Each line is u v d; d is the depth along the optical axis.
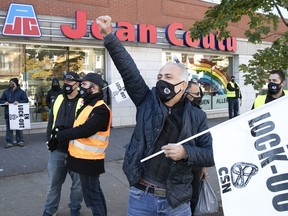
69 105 4.34
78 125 3.87
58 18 11.13
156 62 13.23
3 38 10.38
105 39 2.61
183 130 2.50
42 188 5.83
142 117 2.57
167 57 14.00
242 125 2.38
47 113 11.59
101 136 3.85
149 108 2.56
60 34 11.16
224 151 2.37
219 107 16.14
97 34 11.54
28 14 10.22
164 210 2.48
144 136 2.53
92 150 3.79
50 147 4.07
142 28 12.60
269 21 4.45
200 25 5.05
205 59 15.48
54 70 11.59
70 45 11.62
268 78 4.30
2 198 5.30
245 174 2.30
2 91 10.79
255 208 2.24
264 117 2.34
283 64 4.04
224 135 2.39
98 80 3.92
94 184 3.84
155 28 12.95
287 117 2.29
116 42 2.61
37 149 8.66
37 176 6.52
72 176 4.27
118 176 6.61
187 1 14.30
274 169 2.25
